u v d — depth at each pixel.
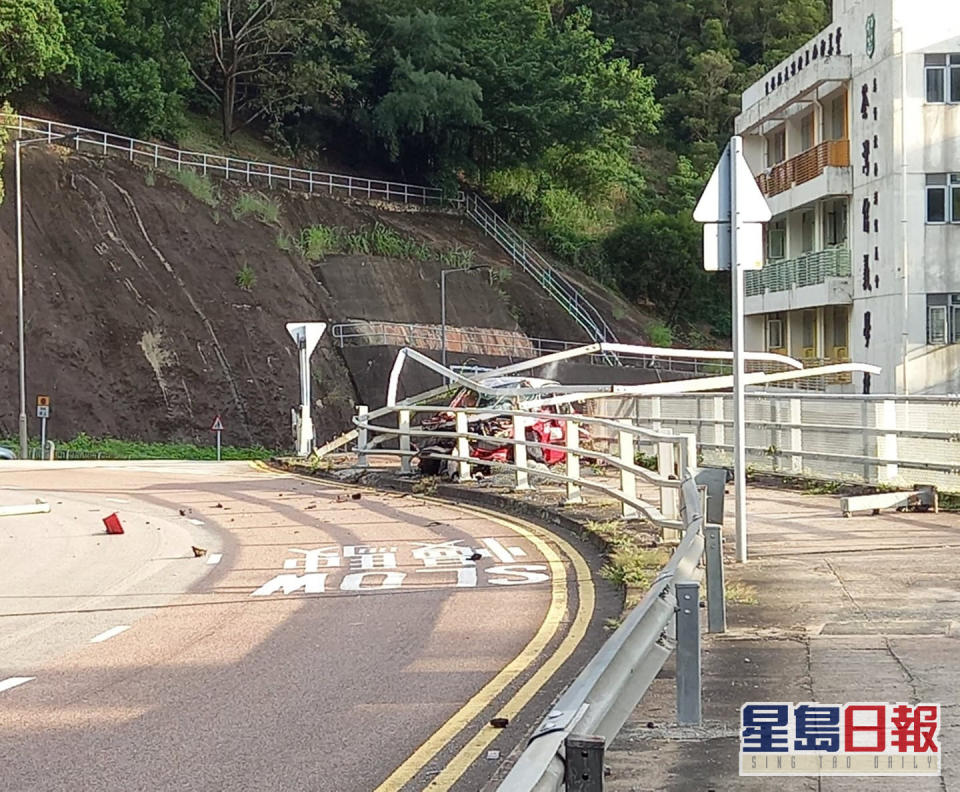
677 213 90.94
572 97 82.06
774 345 47.56
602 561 13.96
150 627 10.92
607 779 6.05
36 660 9.67
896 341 37.09
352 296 62.59
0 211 49.47
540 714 7.81
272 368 54.75
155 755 7.11
